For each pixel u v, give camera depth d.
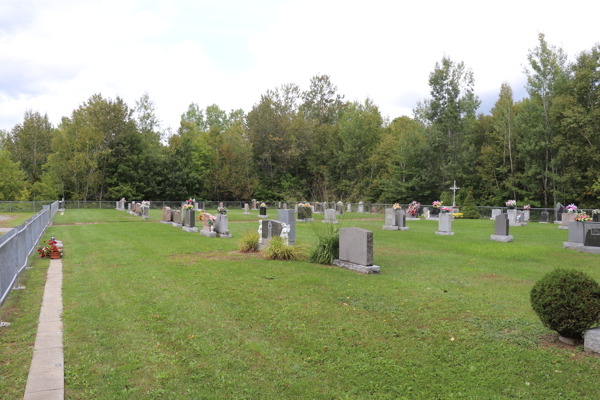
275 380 4.50
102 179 51.38
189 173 55.53
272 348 5.40
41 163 60.78
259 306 7.34
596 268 11.34
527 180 42.22
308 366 4.86
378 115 60.44
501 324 6.31
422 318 6.64
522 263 12.04
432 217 35.31
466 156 46.00
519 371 4.67
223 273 10.27
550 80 40.31
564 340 5.50
